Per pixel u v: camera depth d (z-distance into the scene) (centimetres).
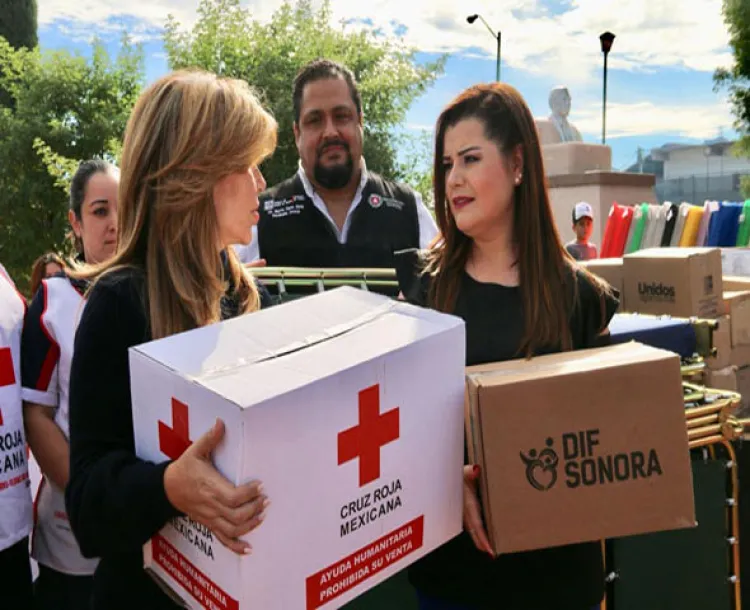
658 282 246
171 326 103
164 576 100
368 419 92
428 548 106
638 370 111
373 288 201
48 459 164
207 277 106
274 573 85
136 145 106
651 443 112
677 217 588
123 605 105
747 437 193
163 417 91
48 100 796
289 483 84
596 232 1058
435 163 143
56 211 794
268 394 81
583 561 130
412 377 98
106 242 188
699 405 174
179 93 104
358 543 94
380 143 847
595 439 111
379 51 859
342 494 91
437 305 140
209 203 105
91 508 94
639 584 181
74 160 754
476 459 112
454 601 129
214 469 82
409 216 272
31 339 165
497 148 133
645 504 112
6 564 157
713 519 180
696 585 181
